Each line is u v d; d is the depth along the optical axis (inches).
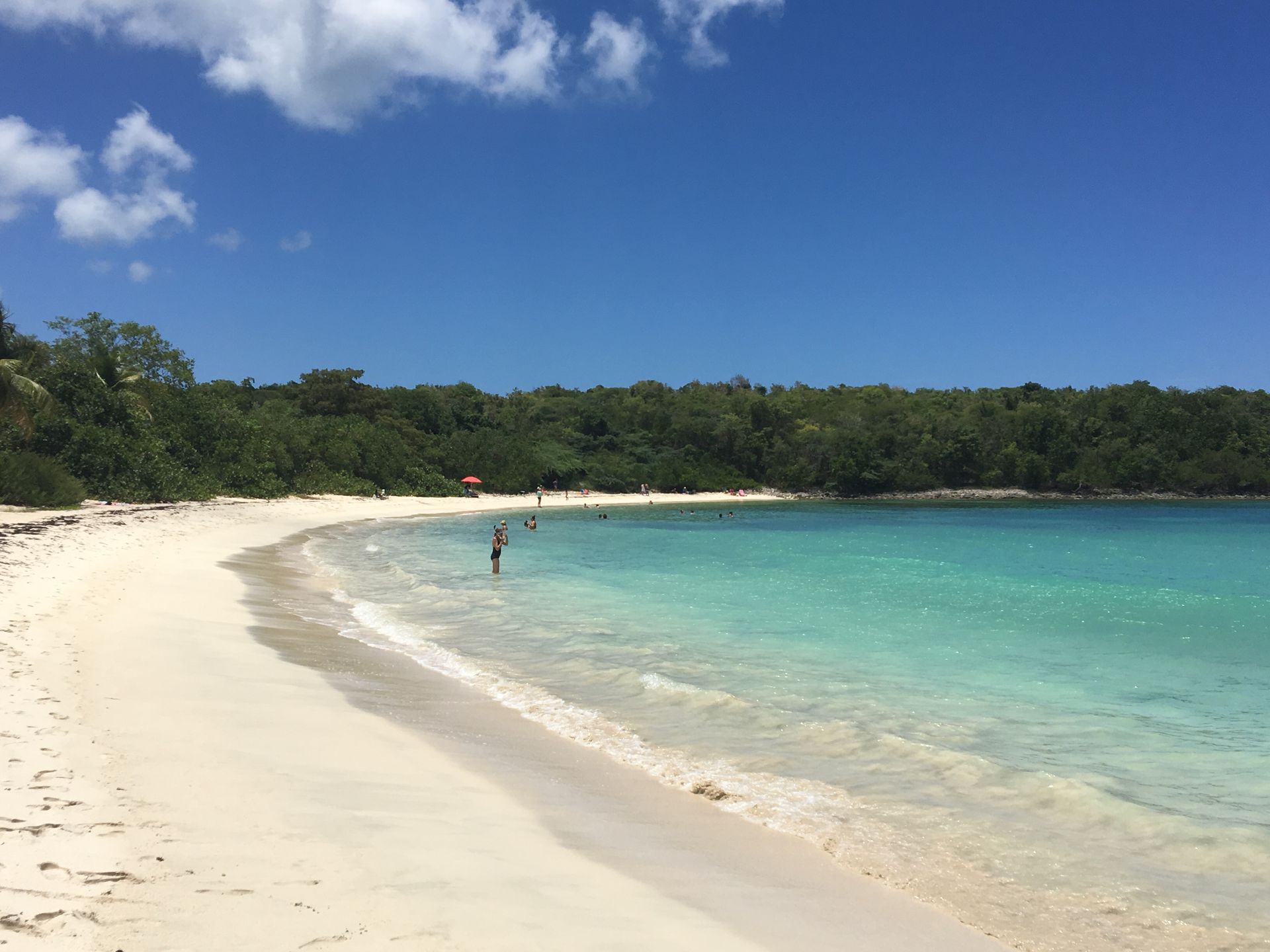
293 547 1298.0
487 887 204.4
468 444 3479.3
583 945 177.6
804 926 203.6
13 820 202.7
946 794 310.8
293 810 243.0
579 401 5073.8
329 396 3385.8
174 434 2023.9
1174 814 294.0
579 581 1005.8
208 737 308.0
